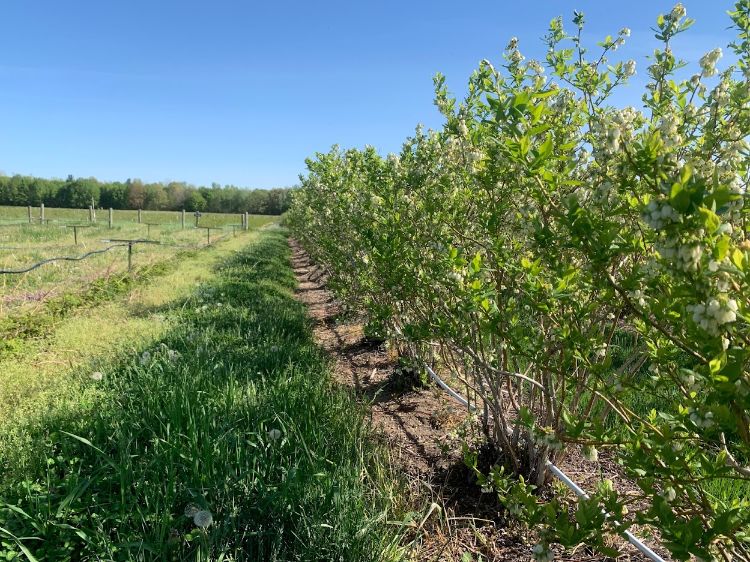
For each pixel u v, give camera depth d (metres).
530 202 2.76
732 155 2.01
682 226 1.24
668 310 1.56
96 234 21.67
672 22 2.59
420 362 4.88
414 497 3.33
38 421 3.73
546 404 3.08
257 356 5.27
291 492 2.92
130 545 2.53
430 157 3.96
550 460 3.37
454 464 3.67
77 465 3.26
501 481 2.79
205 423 3.41
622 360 5.04
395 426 4.50
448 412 4.61
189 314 7.55
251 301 8.85
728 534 1.43
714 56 2.29
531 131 1.83
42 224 25.88
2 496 2.93
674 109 2.59
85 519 2.79
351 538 2.68
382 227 4.50
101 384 4.49
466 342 3.10
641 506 3.04
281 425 3.56
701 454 1.56
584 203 2.31
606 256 1.62
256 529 2.76
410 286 3.75
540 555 1.79
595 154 1.91
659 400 3.89
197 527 2.78
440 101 3.62
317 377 5.01
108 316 7.38
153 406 3.79
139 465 3.11
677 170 1.45
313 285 13.20
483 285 2.65
